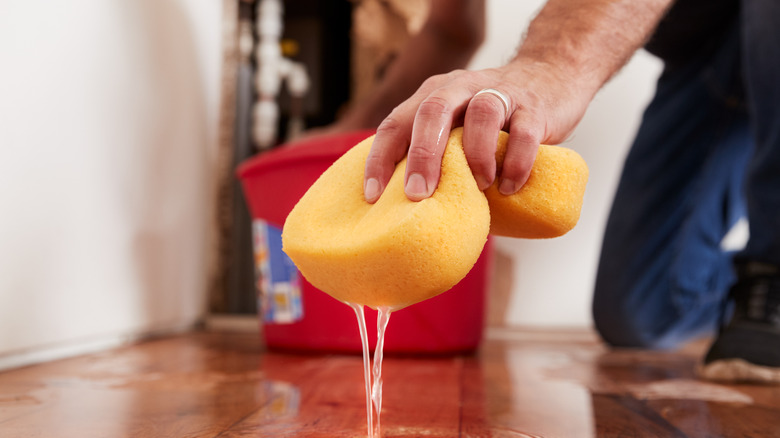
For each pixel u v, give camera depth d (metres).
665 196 1.28
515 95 0.56
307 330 1.14
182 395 0.75
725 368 0.86
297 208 0.57
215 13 1.69
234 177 1.63
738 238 1.57
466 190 0.52
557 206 0.54
